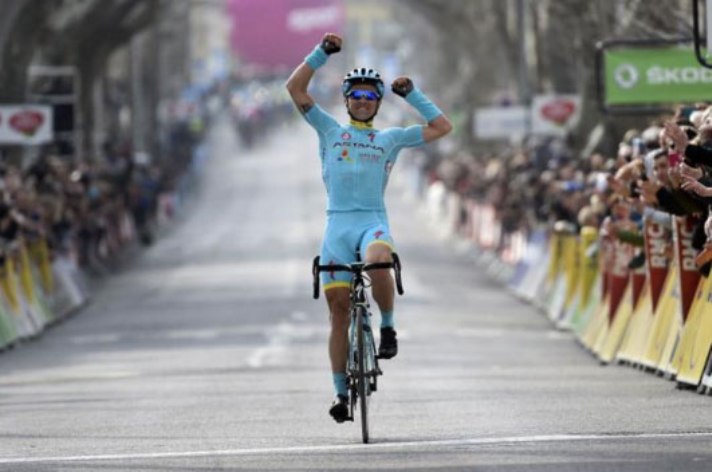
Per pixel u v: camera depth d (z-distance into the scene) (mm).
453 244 119125
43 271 66750
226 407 35000
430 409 33312
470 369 43031
